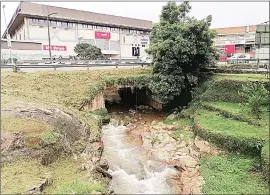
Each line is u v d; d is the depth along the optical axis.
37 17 44.75
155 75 23.02
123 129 20.95
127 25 57.59
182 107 23.50
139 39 61.91
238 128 15.18
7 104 14.22
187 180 12.72
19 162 11.15
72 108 19.30
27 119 13.38
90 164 12.91
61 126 14.50
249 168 12.42
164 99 22.44
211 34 22.75
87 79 23.20
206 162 13.80
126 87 24.92
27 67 22.94
